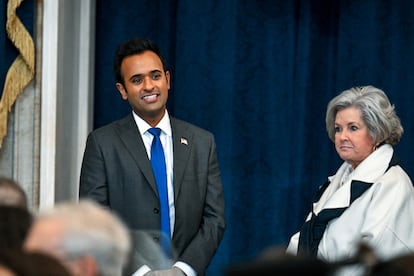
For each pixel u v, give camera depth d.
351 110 6.14
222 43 8.71
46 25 7.91
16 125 7.88
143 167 6.52
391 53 8.59
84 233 2.84
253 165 8.82
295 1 8.78
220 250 8.76
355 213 5.97
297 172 8.80
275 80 8.79
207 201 6.62
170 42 8.83
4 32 7.70
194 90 8.73
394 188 5.97
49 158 7.96
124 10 8.76
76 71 8.53
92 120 8.73
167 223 6.48
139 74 6.54
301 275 2.19
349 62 8.66
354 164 6.29
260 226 8.83
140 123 6.66
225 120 8.72
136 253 5.28
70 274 2.51
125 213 6.49
